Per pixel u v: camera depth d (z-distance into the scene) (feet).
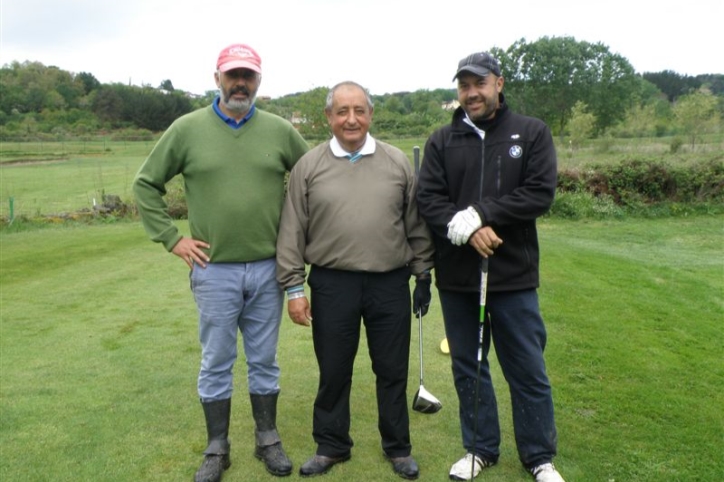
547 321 18.51
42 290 23.40
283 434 11.70
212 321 10.28
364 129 9.82
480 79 9.29
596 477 10.23
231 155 10.02
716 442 11.37
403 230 10.27
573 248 34.17
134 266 27.86
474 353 10.23
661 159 54.90
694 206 51.93
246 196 10.03
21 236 38.45
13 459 10.82
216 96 10.32
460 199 9.75
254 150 10.11
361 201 9.86
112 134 222.69
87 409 12.78
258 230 10.19
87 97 265.34
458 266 9.87
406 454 10.39
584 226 47.24
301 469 10.30
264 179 10.19
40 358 15.87
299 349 16.15
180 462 10.75
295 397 13.32
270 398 10.79
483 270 9.46
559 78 148.36
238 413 12.55
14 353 16.26
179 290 23.13
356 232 9.83
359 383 13.97
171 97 258.98
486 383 10.30
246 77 9.72
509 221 9.24
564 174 53.72
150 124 248.93
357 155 9.95
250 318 10.64
